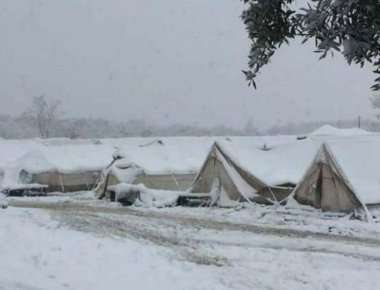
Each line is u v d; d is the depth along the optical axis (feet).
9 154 153.17
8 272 33.06
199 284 35.53
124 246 44.29
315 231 61.46
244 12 11.94
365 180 76.89
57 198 110.73
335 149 81.97
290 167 89.45
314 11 10.33
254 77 12.17
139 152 117.08
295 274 40.40
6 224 47.98
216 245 50.93
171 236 54.44
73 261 37.73
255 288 36.06
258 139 152.66
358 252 49.37
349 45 10.16
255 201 86.33
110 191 100.27
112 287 32.81
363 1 10.00
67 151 134.31
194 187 91.71
